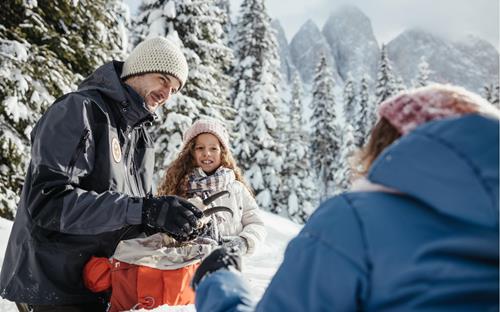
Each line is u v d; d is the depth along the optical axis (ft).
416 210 2.84
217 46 50.47
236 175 11.62
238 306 3.55
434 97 3.34
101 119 7.27
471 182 2.62
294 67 338.34
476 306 2.56
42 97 23.18
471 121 2.81
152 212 6.51
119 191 7.43
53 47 25.48
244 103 73.61
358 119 139.64
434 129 2.89
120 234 7.57
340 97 293.23
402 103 3.48
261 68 75.10
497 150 2.69
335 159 113.50
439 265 2.59
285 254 3.23
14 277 7.12
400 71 378.73
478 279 2.55
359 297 2.78
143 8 49.24
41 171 6.59
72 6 26.07
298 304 2.90
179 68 8.20
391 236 2.77
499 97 127.85
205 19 49.21
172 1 46.50
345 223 2.94
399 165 2.90
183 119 44.47
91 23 27.58
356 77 342.64
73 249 7.11
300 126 94.38
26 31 24.63
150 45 8.11
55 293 7.09
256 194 71.82
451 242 2.61
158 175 44.91
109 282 7.32
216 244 8.76
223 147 11.53
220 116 48.60
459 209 2.61
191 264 7.71
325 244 2.92
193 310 7.07
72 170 6.75
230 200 10.69
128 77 8.21
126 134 7.76
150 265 7.38
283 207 81.20
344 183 103.24
